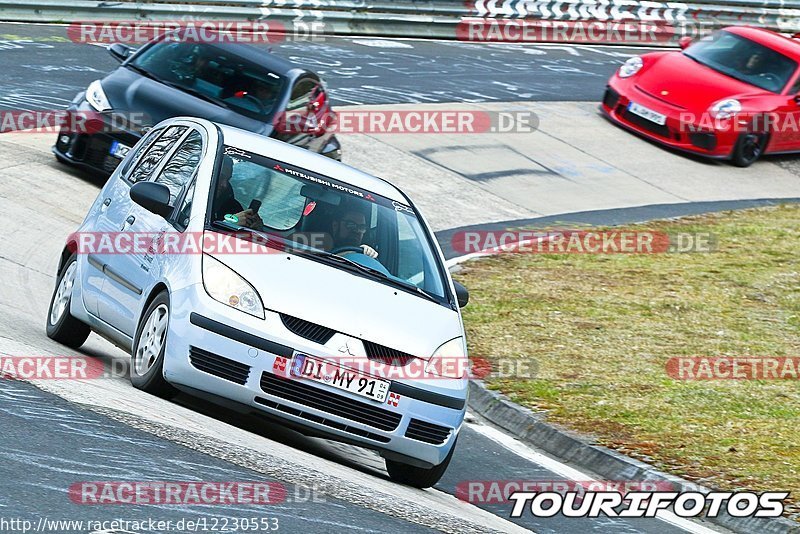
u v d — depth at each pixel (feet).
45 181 154.81
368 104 230.68
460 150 215.92
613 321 140.05
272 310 77.56
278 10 275.80
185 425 73.61
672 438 102.83
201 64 165.37
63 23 246.06
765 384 120.67
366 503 68.18
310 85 172.55
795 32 362.74
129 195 89.97
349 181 94.17
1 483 55.77
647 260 170.30
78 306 94.63
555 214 192.54
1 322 95.45
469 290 147.13
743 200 217.77
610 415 107.76
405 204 96.07
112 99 156.04
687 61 249.75
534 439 104.63
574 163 221.46
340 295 81.15
